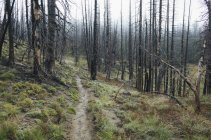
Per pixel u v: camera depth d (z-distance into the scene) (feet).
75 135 36.35
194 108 51.37
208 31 65.05
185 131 38.22
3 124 31.32
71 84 85.46
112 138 35.17
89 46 178.50
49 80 66.59
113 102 60.39
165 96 81.51
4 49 92.79
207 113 48.55
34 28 58.13
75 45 201.87
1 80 51.75
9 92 45.93
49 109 42.01
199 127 38.78
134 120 42.96
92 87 85.71
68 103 53.21
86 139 35.24
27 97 45.70
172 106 54.19
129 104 56.75
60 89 62.49
